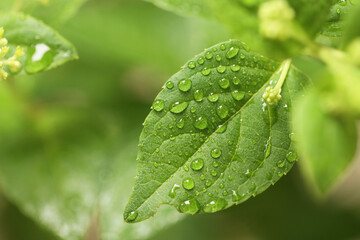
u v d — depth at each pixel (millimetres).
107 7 388
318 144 266
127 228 341
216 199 292
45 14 325
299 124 267
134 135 367
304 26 279
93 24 384
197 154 293
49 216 349
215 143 294
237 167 294
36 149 362
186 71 295
